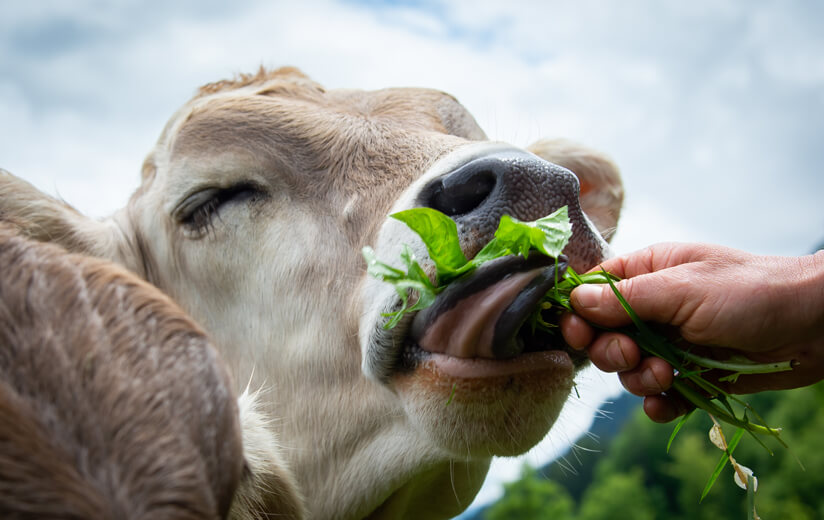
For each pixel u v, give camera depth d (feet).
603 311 6.41
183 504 3.47
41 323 3.84
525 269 5.94
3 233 4.37
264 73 11.02
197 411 3.77
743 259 6.79
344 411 8.57
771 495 45.21
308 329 8.61
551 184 6.84
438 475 9.80
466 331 6.07
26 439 3.39
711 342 6.72
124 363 3.76
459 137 9.13
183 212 9.34
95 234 10.25
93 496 3.35
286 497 5.67
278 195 8.87
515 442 6.58
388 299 6.91
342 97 9.89
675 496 64.08
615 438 89.45
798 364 6.61
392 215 5.79
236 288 9.19
